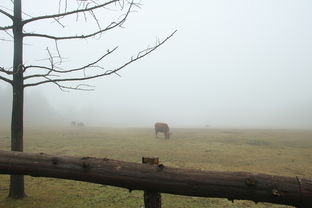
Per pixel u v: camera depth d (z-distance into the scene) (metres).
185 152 20.91
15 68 8.38
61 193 9.84
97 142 27.20
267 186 3.50
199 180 3.76
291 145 27.73
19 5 8.23
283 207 9.00
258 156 19.69
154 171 3.94
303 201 3.41
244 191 3.59
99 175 4.09
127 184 4.04
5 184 10.84
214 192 3.72
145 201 4.16
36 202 8.80
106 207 8.59
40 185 10.83
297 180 3.47
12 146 8.51
